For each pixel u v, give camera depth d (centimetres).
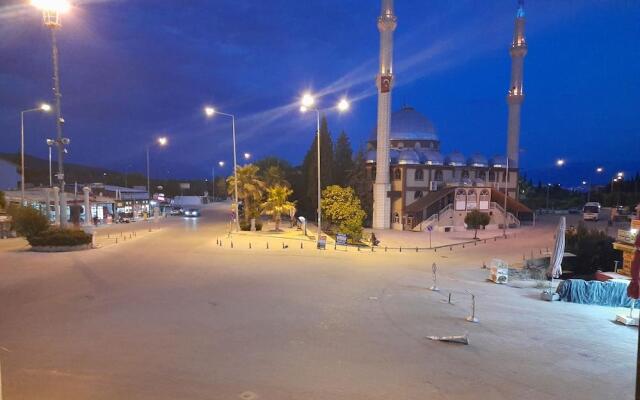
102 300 1531
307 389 844
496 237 5256
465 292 2067
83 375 877
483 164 7031
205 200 11756
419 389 870
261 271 2233
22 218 2842
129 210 6462
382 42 5931
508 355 1120
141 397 782
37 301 1504
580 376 1000
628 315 1683
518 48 7494
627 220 7300
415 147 7388
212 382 860
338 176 7031
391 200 6425
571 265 3812
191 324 1266
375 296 1759
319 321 1342
